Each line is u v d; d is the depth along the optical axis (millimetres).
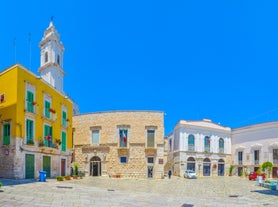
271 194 22172
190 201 17094
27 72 27000
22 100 26000
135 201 16078
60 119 34156
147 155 42531
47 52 46094
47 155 30281
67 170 35688
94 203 14695
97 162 43250
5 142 25609
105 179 36938
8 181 22781
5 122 25734
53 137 31781
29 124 27125
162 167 42688
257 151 55969
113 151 42688
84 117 44875
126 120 43094
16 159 24672
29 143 26484
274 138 53375
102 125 43688
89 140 43875
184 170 53188
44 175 25281
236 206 15664
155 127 43125
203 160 55594
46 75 45281
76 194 17594
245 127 58625
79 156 44219
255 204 16562
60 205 13656
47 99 30844
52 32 46094
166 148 62938
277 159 52312
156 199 17359
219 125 59281
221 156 58438
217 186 30312
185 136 54438
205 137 56688
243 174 56281
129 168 42156
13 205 12875
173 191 23750
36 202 13977
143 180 37562
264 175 44750
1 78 27219
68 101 37250
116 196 17812
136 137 42750
